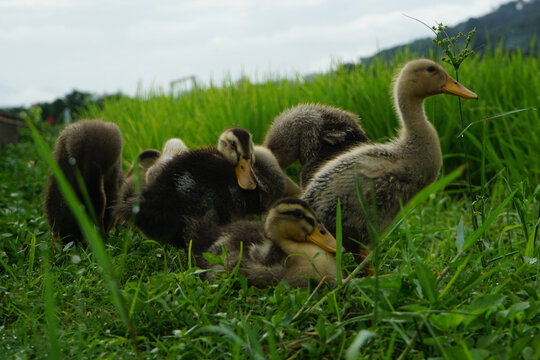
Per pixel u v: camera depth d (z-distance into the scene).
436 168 1.06
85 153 1.13
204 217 1.11
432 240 1.15
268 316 0.85
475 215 1.00
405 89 1.07
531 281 0.92
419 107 1.07
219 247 1.01
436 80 1.06
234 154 1.14
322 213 1.04
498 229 1.23
